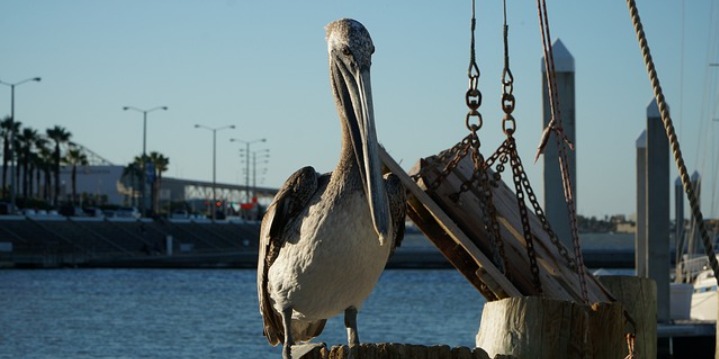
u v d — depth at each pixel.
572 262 8.57
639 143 33.31
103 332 36.50
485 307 7.48
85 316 42.59
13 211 86.19
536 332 7.11
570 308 7.16
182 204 149.88
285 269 6.49
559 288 8.47
